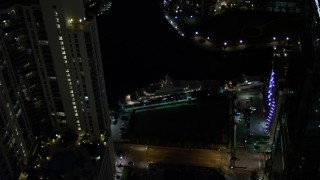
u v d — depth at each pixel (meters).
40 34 175.88
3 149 164.50
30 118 195.62
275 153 197.25
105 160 198.38
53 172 185.50
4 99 164.75
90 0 181.88
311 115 138.12
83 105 196.25
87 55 178.25
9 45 171.38
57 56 181.38
